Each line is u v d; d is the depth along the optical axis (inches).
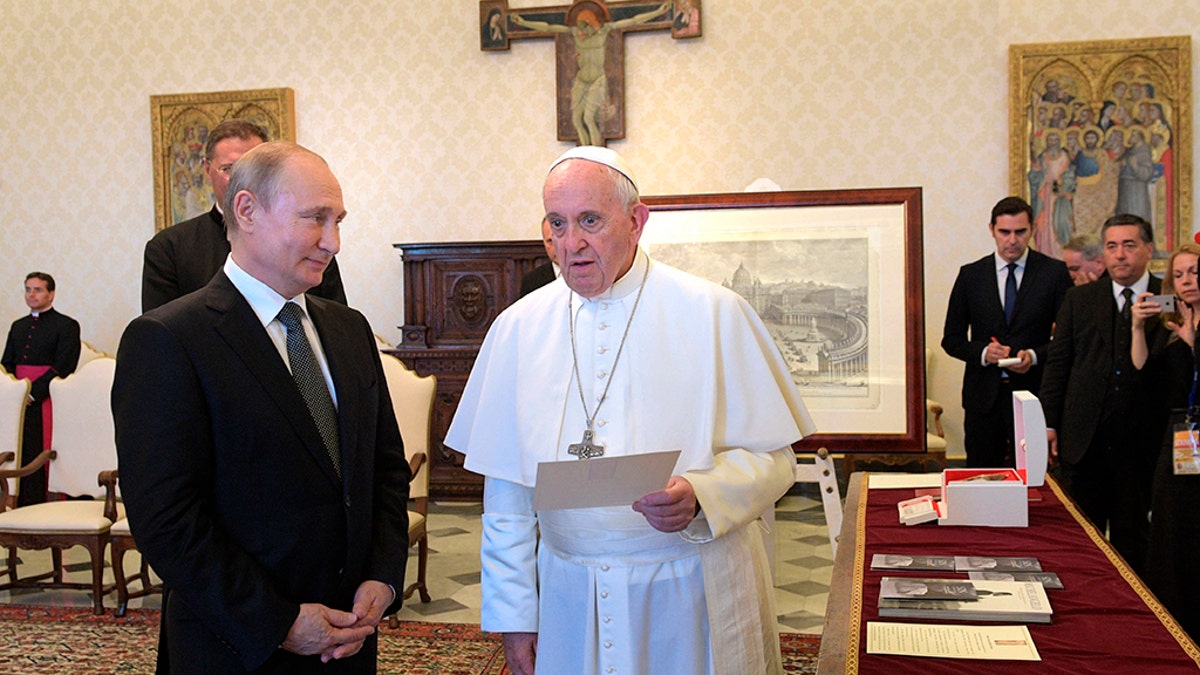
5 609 210.1
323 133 349.7
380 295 349.1
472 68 340.8
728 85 327.3
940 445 287.4
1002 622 83.7
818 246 152.1
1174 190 306.5
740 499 85.7
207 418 79.7
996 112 315.0
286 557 81.2
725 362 90.7
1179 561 148.6
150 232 360.8
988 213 316.5
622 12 327.0
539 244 313.1
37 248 367.9
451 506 308.2
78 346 328.2
